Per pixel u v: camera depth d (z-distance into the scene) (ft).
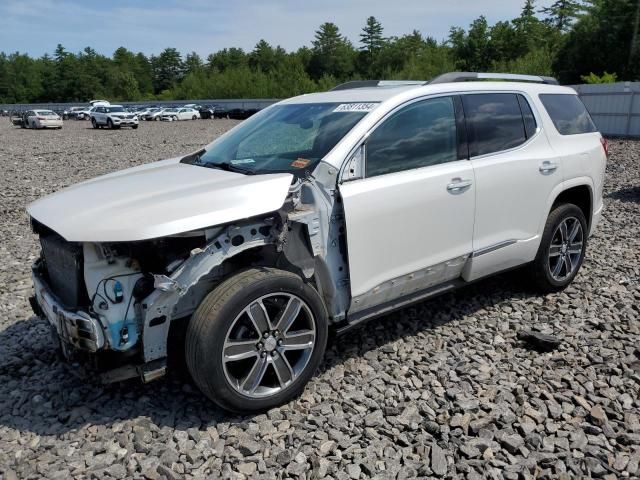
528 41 267.80
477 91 14.26
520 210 14.65
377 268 11.98
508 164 14.20
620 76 169.99
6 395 11.81
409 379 11.95
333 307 11.78
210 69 424.87
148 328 9.80
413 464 9.40
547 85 16.66
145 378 10.02
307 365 11.12
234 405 10.30
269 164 12.25
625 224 25.31
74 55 427.74
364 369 12.44
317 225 11.11
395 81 15.34
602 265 19.19
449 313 15.37
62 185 40.42
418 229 12.48
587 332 14.14
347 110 12.89
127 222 9.47
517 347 13.46
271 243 10.53
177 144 78.64
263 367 10.56
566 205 16.15
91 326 9.64
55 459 9.68
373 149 12.01
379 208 11.73
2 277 19.40
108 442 10.05
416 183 12.33
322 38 369.91
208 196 10.20
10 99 409.28
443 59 269.23
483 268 14.23
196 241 10.16
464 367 12.38
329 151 11.69
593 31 173.68
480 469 9.21
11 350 13.82
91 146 77.30
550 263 16.39
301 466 9.33
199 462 9.52
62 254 10.36
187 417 10.78
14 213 30.48
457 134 13.52
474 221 13.58
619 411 10.75
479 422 10.32
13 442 10.21
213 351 9.82
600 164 17.16
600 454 9.50
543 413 10.71
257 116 15.43
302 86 293.43
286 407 11.03
